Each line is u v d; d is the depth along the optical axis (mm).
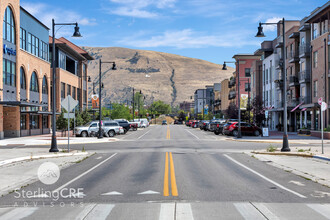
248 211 8656
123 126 56125
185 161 19500
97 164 18469
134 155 23062
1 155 22172
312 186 12141
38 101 52781
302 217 8125
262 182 12906
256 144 32625
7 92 41906
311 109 48281
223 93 120000
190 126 99500
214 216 8203
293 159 20406
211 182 12883
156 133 58156
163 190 11352
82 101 76625
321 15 45219
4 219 8219
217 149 27297
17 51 44562
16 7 44094
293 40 56938
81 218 8188
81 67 76188
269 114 69812
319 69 46156
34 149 27188
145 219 7996
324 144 31594
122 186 12148
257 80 76938
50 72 59000
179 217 8125
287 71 60250
